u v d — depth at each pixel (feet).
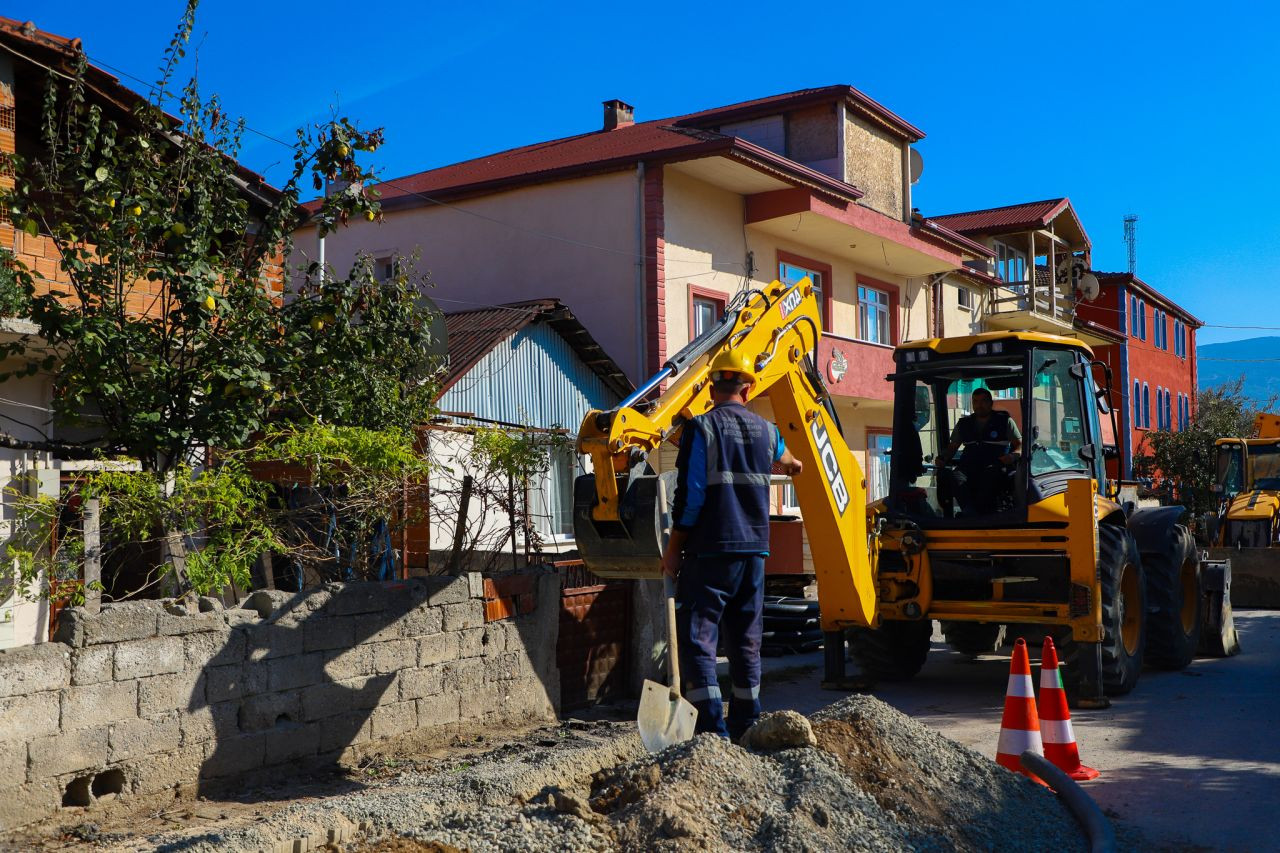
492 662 27.07
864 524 31.83
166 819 19.40
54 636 19.69
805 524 30.68
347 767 23.27
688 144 58.39
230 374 26.12
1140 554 37.35
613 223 60.85
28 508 22.39
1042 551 31.40
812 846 14.29
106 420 27.02
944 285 90.22
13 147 32.60
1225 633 40.70
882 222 70.90
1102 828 17.53
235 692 21.48
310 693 22.82
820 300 73.92
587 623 30.45
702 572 19.54
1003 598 32.45
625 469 21.17
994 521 32.09
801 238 70.64
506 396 52.03
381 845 13.64
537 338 54.24
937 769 18.15
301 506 26.30
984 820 17.21
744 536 19.65
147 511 22.45
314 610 23.04
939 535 32.86
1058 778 19.71
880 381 73.41
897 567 33.19
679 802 14.65
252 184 35.24
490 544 32.55
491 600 27.09
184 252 26.84
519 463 29.86
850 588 31.17
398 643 24.70
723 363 20.88
